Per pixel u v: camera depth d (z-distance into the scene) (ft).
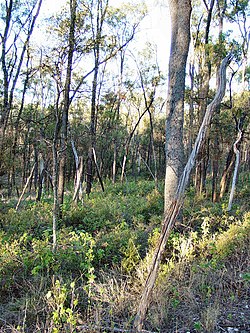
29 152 68.08
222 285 14.60
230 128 39.01
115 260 18.39
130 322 12.12
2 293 14.79
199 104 44.83
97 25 47.70
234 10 47.60
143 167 103.40
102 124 73.77
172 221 10.85
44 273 15.92
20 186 69.05
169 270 15.56
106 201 35.88
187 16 23.93
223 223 24.20
